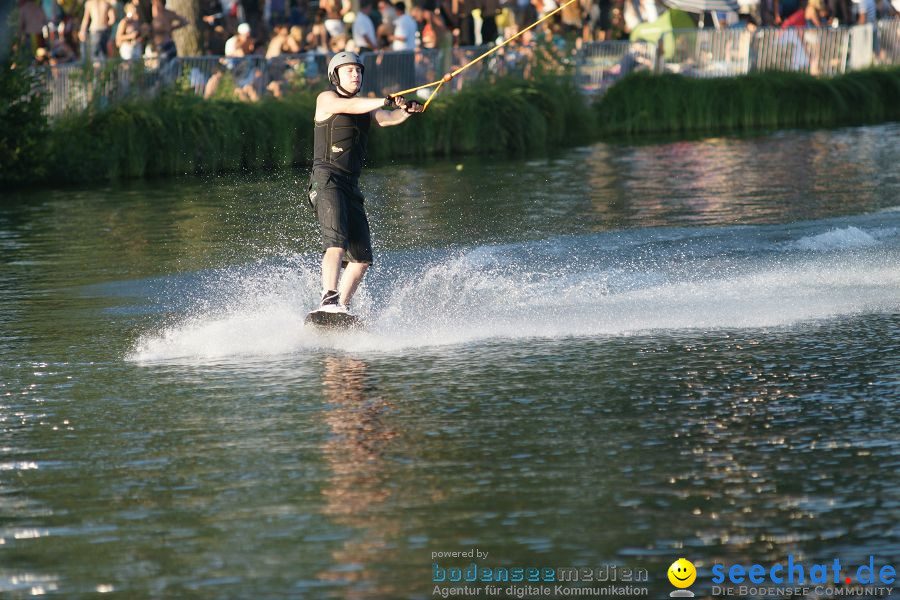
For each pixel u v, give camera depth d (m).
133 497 17.52
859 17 96.00
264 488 17.69
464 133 71.62
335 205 26.95
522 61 77.50
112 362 25.09
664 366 23.47
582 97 78.69
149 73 66.44
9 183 61.81
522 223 43.31
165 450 19.44
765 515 16.30
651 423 20.06
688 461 18.28
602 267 33.72
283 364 24.44
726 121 82.38
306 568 15.13
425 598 14.34
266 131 65.94
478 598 14.33
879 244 35.88
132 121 63.69
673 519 16.23
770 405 20.88
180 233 43.91
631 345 25.16
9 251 40.81
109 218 48.62
